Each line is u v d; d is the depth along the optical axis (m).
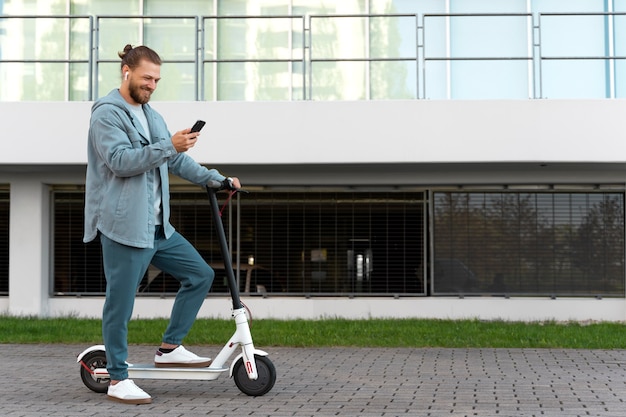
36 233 14.37
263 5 14.33
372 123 12.37
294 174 14.11
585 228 14.16
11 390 6.66
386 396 6.40
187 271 6.35
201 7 14.39
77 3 14.46
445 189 14.34
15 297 14.40
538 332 11.44
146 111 6.29
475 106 12.27
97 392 6.49
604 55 13.14
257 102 12.48
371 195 14.44
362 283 14.41
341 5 14.20
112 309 6.07
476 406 5.97
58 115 12.66
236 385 6.44
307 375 7.57
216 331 11.48
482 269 14.28
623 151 12.23
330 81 13.30
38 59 13.76
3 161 12.69
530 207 14.24
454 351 9.59
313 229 14.47
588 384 7.07
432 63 13.34
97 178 6.11
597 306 13.98
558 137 12.23
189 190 14.60
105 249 6.07
